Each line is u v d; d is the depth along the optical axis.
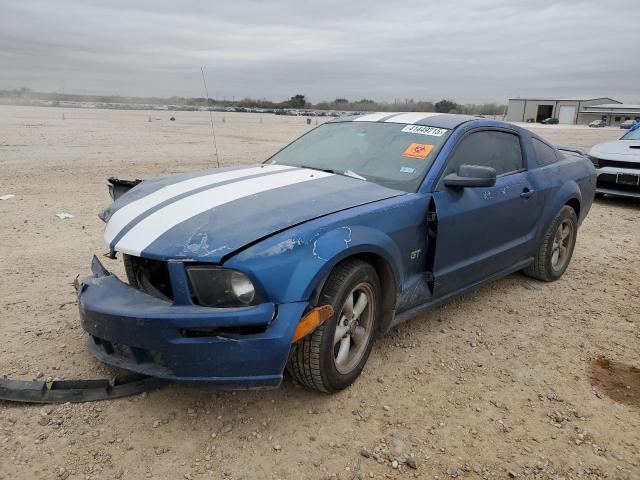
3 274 5.04
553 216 5.17
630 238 7.63
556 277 5.57
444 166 3.87
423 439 2.94
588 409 3.29
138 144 19.61
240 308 2.67
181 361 2.68
